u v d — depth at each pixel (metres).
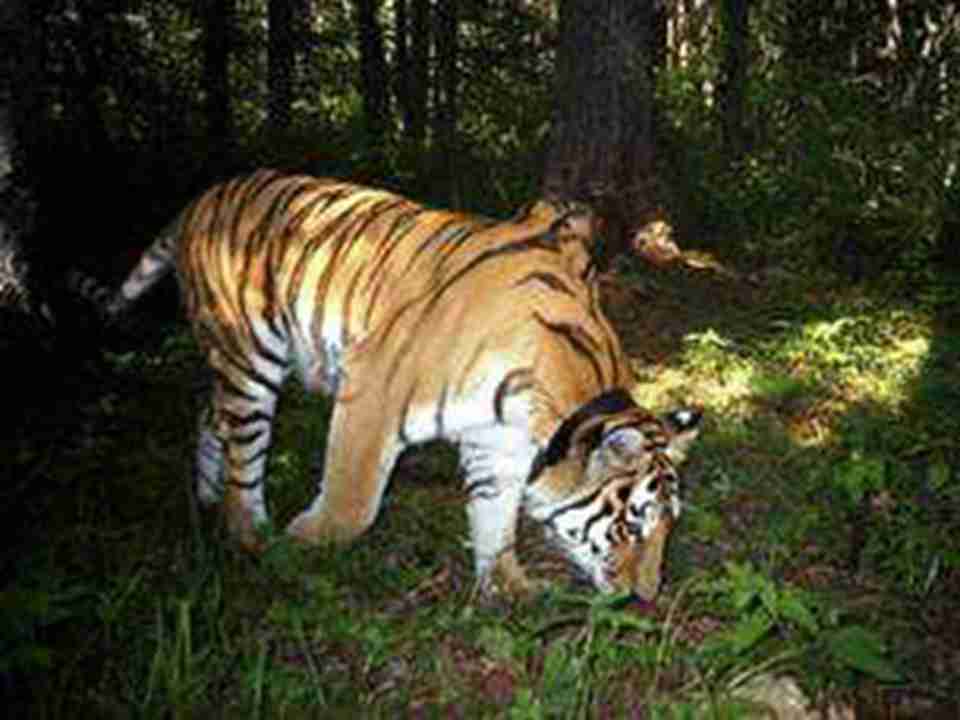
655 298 4.04
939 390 3.05
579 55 4.34
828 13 7.13
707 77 6.88
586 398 1.95
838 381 3.26
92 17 4.46
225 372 2.28
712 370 3.32
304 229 2.22
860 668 1.71
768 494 2.53
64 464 2.44
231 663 1.79
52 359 2.82
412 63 6.87
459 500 2.47
